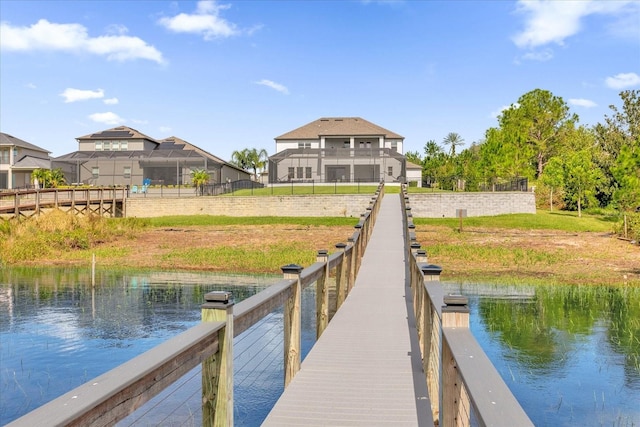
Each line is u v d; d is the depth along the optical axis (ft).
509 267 68.95
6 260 75.15
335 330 24.45
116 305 45.39
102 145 173.27
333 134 177.78
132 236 95.45
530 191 119.65
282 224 110.63
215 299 9.99
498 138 151.94
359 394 16.08
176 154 156.35
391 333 23.86
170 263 73.56
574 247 82.89
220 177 174.50
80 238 86.22
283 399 15.66
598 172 135.64
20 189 132.98
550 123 181.57
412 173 197.98
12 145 167.22
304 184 159.02
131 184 159.43
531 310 43.52
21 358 29.89
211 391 10.03
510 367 28.58
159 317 40.70
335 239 91.56
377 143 182.09
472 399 5.48
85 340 33.76
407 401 15.49
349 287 35.88
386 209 95.81
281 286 15.58
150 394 7.14
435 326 14.66
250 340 32.32
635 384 25.72
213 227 107.34
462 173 192.13
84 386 5.91
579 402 23.54
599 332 35.91
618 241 88.38
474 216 117.50
